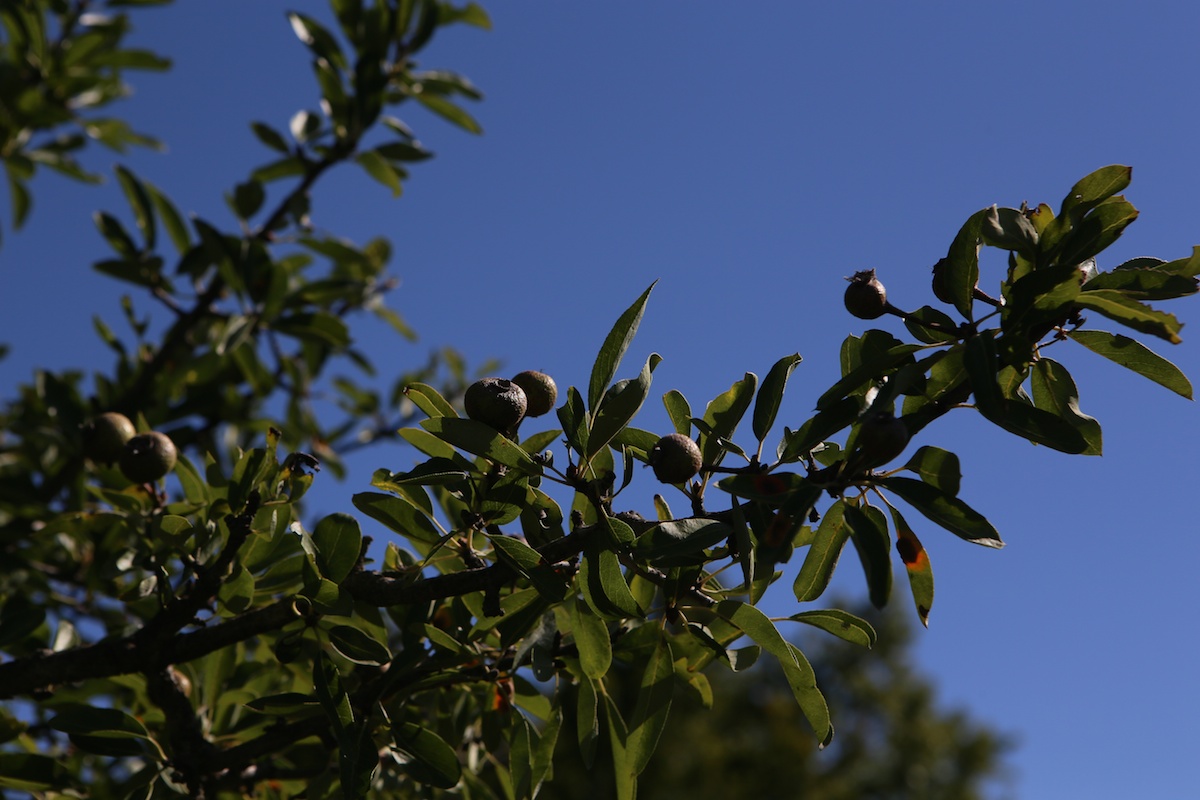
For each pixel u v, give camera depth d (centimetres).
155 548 112
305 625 106
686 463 98
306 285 161
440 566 110
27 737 127
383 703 106
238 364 172
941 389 98
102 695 129
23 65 181
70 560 148
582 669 102
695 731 439
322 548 105
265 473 109
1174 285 98
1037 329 97
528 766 107
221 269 153
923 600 100
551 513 101
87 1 193
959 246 99
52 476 154
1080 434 94
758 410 101
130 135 191
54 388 154
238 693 118
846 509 94
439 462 100
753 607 100
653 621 106
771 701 475
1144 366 98
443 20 176
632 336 98
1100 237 98
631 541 97
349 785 100
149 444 114
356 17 171
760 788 441
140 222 160
